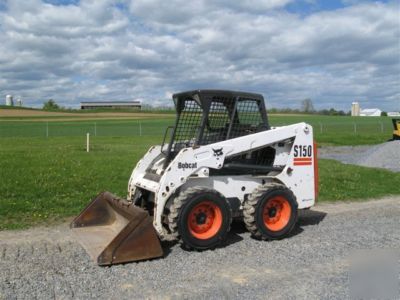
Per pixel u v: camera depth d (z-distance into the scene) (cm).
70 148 2302
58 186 1173
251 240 779
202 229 716
